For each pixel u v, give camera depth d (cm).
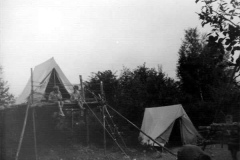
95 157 1505
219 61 552
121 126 2156
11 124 1559
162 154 1578
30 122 1596
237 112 1061
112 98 2606
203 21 560
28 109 1504
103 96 1761
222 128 1007
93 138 1884
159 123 2023
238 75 553
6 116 1560
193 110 2402
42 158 1424
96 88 2844
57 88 1709
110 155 1566
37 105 1602
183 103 2942
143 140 1925
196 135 1994
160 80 2959
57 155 1490
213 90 2300
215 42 537
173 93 2980
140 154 1608
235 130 991
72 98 1761
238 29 523
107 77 2950
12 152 1445
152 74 3103
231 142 991
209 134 1054
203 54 3034
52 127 1644
